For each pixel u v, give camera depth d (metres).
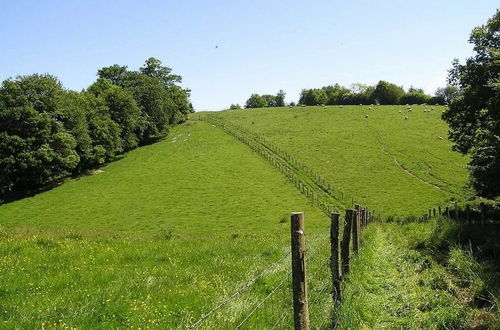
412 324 7.53
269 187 64.44
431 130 89.19
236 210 55.22
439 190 58.91
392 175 66.50
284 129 98.50
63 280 10.26
